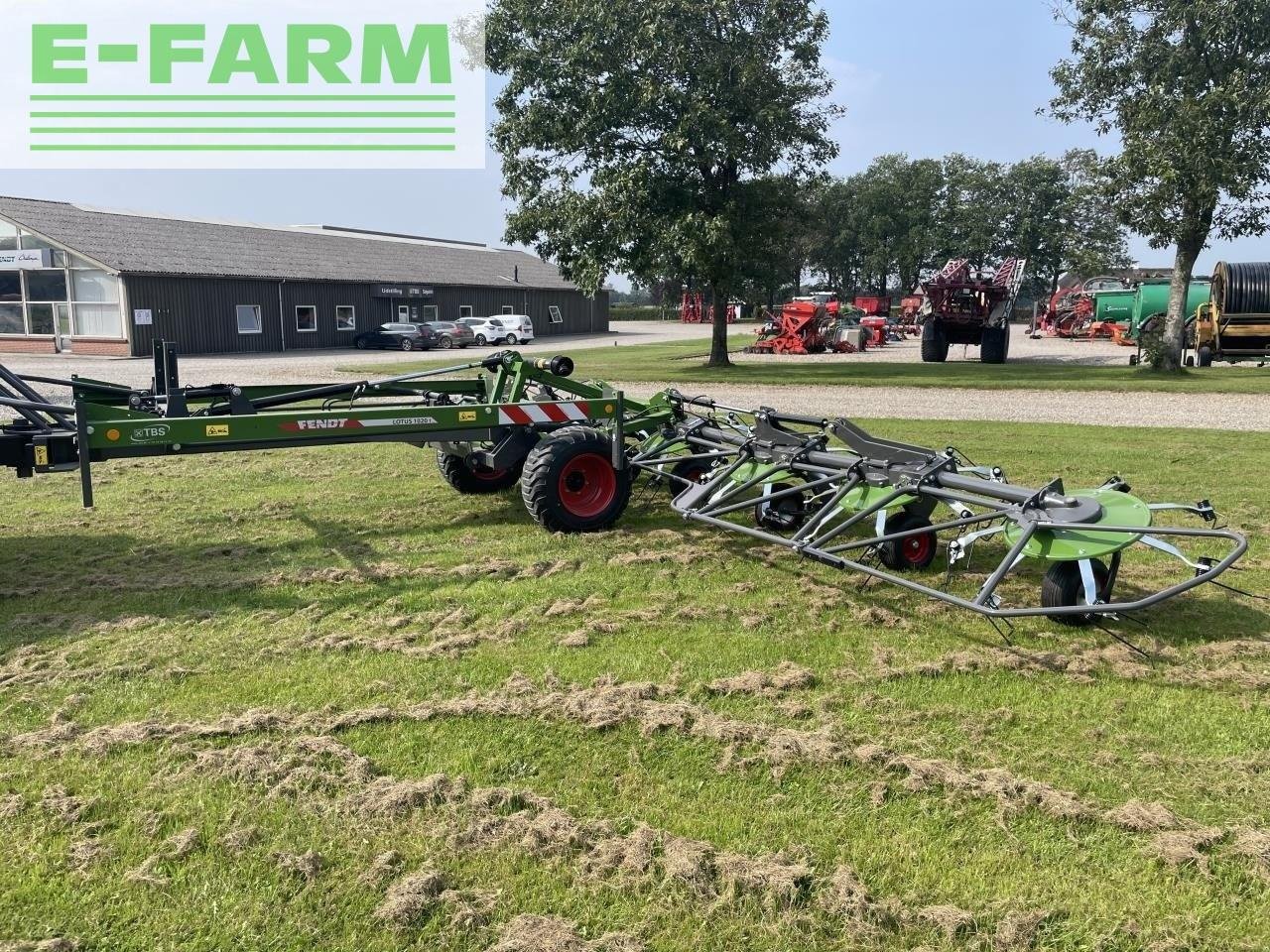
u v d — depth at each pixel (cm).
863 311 5053
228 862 282
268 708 378
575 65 1991
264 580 545
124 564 579
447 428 625
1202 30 1634
